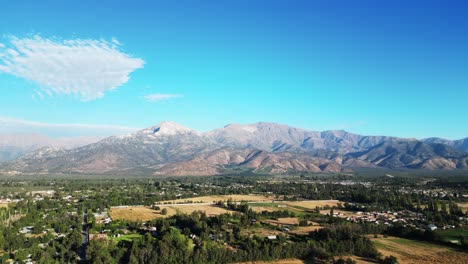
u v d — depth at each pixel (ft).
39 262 650.84
